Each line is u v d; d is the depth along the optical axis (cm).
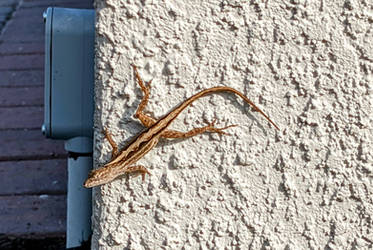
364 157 91
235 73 90
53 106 94
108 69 89
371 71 91
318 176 91
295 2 89
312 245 92
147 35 88
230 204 91
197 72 89
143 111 89
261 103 90
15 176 132
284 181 91
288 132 90
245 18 89
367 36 90
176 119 90
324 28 90
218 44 89
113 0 88
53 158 142
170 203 90
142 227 90
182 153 90
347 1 90
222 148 90
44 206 123
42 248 116
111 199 90
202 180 90
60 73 94
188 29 89
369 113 91
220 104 90
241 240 91
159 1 88
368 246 92
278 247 91
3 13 252
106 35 88
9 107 171
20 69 197
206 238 91
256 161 91
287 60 90
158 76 89
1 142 149
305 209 91
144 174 90
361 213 92
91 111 94
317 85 90
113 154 89
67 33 93
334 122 91
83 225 97
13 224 118
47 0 267
